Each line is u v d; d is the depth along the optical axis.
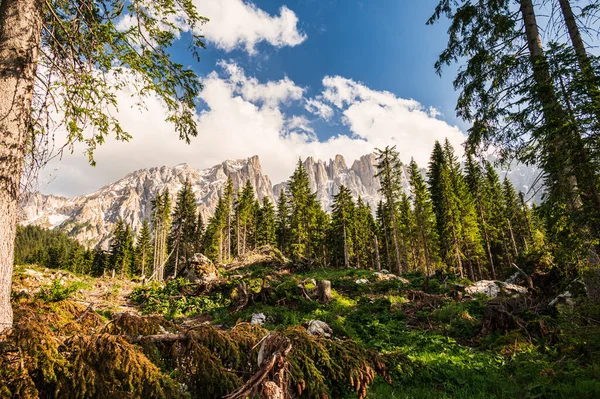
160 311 14.66
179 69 5.35
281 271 27.50
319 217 61.56
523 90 6.30
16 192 3.32
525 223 35.62
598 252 6.02
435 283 17.52
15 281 14.23
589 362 5.76
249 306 14.01
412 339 8.47
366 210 64.38
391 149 39.50
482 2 8.82
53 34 4.22
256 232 66.25
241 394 2.16
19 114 3.41
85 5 4.36
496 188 40.28
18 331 2.09
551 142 5.79
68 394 1.98
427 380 5.44
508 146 7.93
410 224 46.69
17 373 1.89
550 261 14.07
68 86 4.22
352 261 62.91
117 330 2.65
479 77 8.80
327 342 2.84
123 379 2.11
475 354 7.18
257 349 2.76
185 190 56.69
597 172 5.30
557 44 5.89
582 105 5.29
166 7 4.95
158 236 61.59
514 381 5.53
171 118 5.48
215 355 2.59
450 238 35.00
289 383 2.35
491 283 15.14
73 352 2.17
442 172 36.03
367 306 12.96
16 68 3.44
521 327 8.41
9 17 3.54
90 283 21.48
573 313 7.04
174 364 2.61
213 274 22.89
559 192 5.73
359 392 2.68
